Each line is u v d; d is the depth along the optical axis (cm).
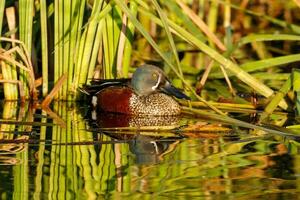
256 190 931
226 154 1078
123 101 1339
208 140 1156
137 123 1271
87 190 923
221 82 1550
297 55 1402
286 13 1991
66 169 1003
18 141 1134
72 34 1341
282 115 1297
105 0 1319
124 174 986
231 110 1344
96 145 1122
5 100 1389
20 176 970
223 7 1955
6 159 1042
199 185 948
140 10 1313
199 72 1612
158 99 1330
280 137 1172
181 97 1348
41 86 1404
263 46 1859
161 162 1039
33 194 906
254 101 1365
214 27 1814
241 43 1530
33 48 1420
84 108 1369
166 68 1633
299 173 994
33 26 1409
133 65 1634
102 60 1411
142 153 1083
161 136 1180
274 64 1405
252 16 2000
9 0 1399
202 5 1792
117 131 1209
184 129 1220
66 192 915
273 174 991
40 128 1213
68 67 1367
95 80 1378
